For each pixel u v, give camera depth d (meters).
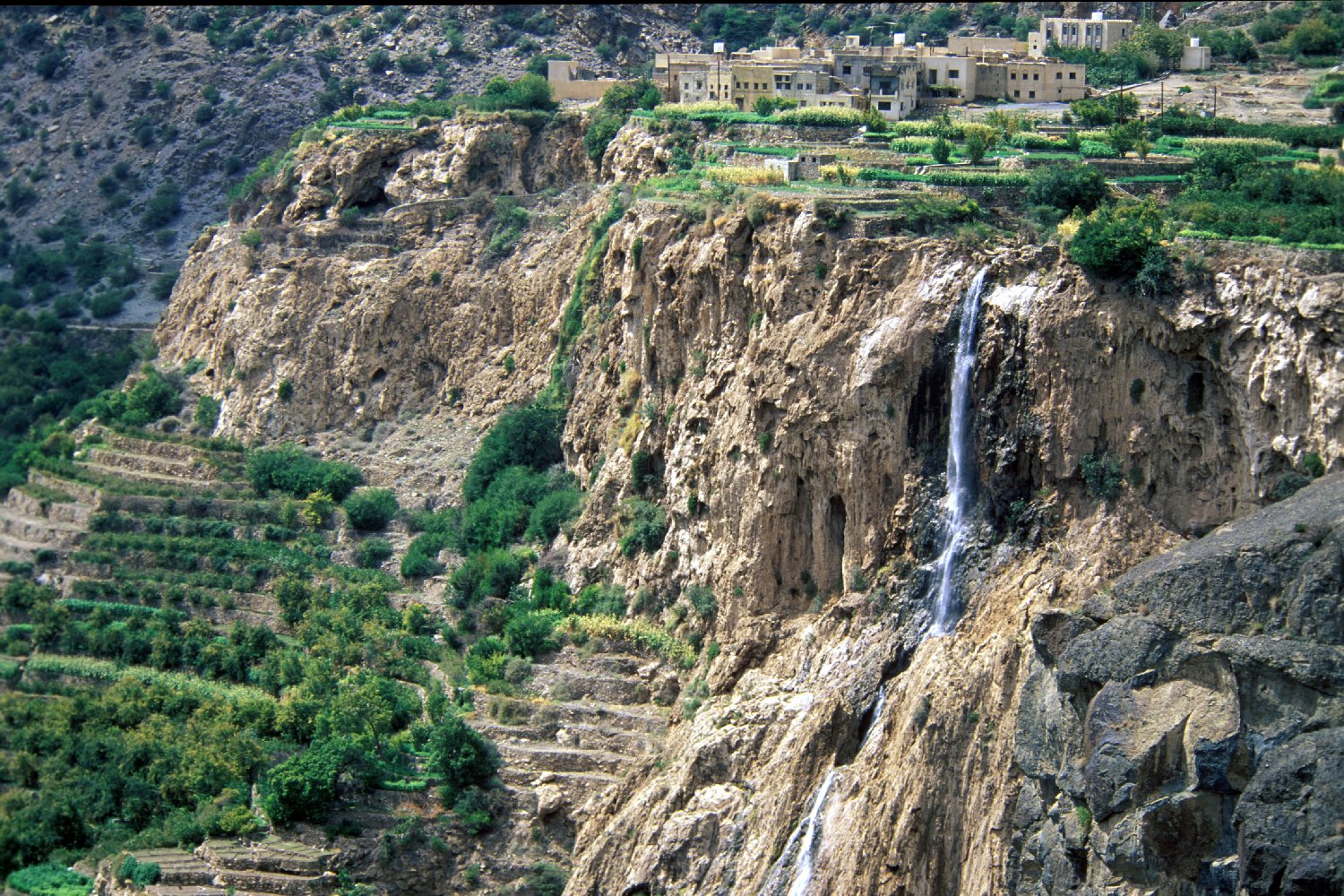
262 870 145.88
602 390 172.38
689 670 151.75
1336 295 121.62
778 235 149.25
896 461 140.38
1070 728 120.75
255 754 156.62
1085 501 132.12
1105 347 131.50
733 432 150.00
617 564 161.88
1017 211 151.38
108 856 153.38
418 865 145.12
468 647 164.00
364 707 152.75
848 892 128.62
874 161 169.75
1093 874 117.06
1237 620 115.31
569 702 153.50
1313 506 117.25
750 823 136.50
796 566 146.88
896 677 136.12
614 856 140.62
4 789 165.50
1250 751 112.88
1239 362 126.00
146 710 168.50
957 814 126.31
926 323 139.12
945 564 136.62
